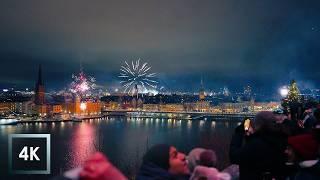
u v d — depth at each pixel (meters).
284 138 5.01
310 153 4.25
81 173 1.67
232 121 175.38
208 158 4.54
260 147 4.91
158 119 198.62
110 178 1.65
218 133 111.31
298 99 24.17
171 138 110.62
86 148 101.00
